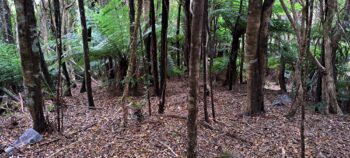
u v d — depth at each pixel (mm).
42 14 9547
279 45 7359
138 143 3936
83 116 5234
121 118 4844
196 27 2541
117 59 7191
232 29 7414
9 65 7254
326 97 5535
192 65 2641
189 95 2734
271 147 3854
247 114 5125
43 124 4418
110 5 6578
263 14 4816
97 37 7258
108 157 3621
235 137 4125
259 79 5047
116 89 7250
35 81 4246
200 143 3918
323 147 3867
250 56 4918
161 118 4746
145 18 7035
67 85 7137
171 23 9023
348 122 4891
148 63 6309
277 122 4746
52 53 9211
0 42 8805
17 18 3967
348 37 5957
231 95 6512
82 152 3771
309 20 3020
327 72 5453
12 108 6016
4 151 3857
